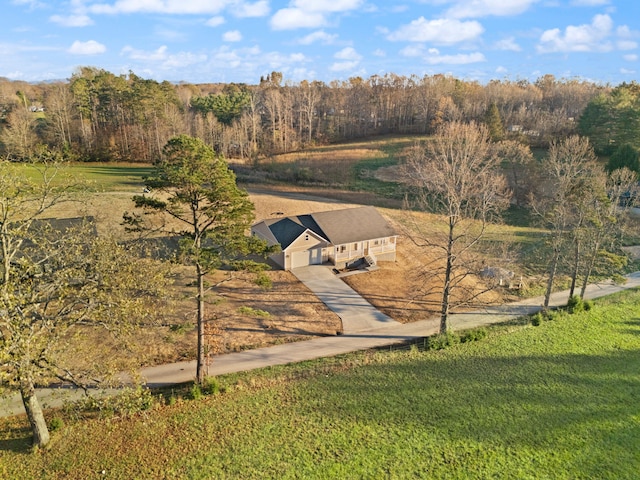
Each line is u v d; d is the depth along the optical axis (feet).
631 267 152.46
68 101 302.86
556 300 127.13
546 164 192.13
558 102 387.14
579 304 118.42
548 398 80.84
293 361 91.35
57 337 59.77
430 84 393.09
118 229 146.10
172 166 71.41
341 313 114.93
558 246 117.80
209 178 73.41
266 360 91.30
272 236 144.56
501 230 177.27
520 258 152.66
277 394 79.71
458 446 67.97
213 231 77.25
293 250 139.13
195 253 71.87
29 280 60.54
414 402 78.48
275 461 63.52
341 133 365.20
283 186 228.02
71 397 75.82
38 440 63.57
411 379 85.71
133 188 203.41
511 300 126.93
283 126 346.13
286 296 122.11
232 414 73.61
